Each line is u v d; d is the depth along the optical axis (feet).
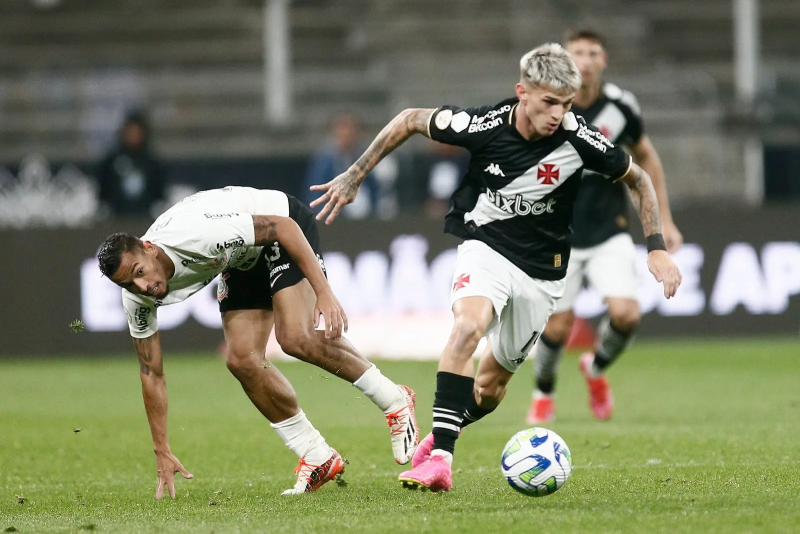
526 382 134.10
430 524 48.08
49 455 81.35
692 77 248.73
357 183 63.26
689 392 116.06
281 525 49.42
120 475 71.82
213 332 167.84
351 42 263.90
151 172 174.19
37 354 166.30
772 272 171.12
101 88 239.50
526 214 60.13
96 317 167.12
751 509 49.80
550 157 58.59
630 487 58.18
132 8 274.57
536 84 55.83
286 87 229.25
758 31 271.08
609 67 256.73
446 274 165.78
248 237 57.57
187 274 56.90
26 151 223.92
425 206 195.11
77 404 115.75
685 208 169.99
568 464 53.98
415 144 201.16
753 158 223.51
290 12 265.54
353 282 165.78
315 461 61.62
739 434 82.02
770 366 138.51
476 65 248.32
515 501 54.65
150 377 60.08
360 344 163.73
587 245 94.38
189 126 235.81
